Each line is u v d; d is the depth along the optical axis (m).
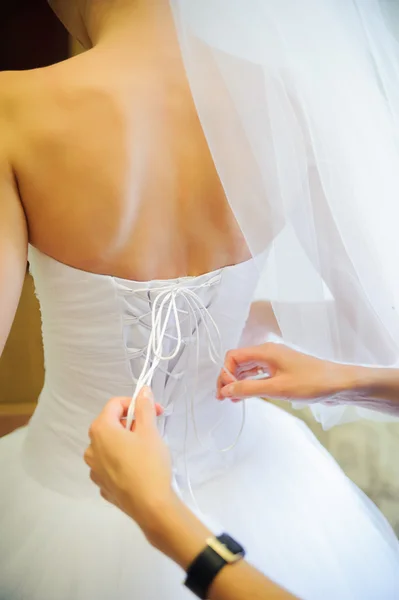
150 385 0.66
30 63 1.27
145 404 0.56
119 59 0.58
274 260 0.65
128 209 0.57
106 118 0.55
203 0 0.56
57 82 0.55
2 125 0.54
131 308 0.62
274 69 0.58
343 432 1.31
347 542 0.72
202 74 0.57
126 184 0.56
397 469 1.26
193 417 0.68
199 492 0.72
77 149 0.55
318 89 0.60
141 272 0.61
